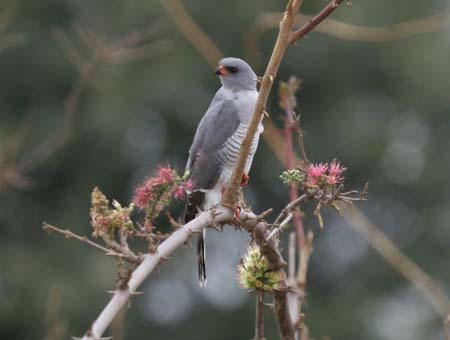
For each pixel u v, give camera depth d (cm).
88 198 1878
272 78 450
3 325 1641
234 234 1925
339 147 1881
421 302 1797
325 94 1920
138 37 997
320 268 1953
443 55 1886
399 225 1984
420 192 1956
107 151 1845
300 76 1886
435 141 1975
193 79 1789
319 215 438
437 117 1952
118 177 1912
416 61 1875
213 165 764
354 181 1933
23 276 1681
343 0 439
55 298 671
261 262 461
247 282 460
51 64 1820
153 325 1883
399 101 1930
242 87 793
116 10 1680
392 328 1788
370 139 1872
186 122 1895
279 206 1980
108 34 1628
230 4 1738
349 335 1798
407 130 1972
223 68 796
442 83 1886
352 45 1858
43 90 1859
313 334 1802
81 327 1588
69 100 939
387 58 1872
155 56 1764
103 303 1612
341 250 1945
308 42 1864
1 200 1841
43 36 1830
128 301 385
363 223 689
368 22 1741
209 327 1872
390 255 683
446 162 1959
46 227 404
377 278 1883
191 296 1892
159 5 1662
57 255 1758
